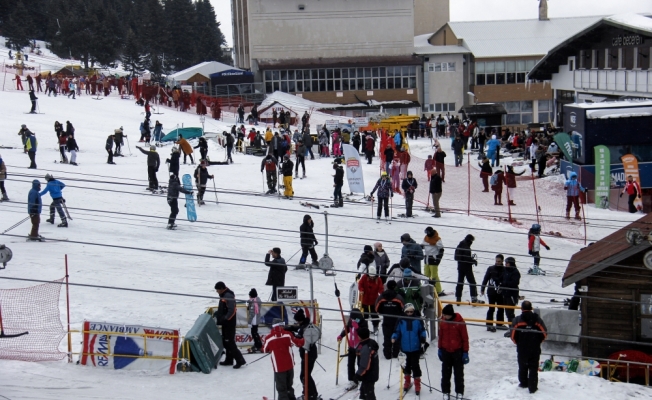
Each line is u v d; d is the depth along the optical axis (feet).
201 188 100.83
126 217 92.07
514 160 149.89
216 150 154.30
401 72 268.62
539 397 45.44
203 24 466.70
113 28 414.41
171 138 159.53
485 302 67.97
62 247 76.07
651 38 146.41
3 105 180.55
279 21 268.21
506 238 94.53
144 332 51.47
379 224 97.25
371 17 269.03
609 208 113.09
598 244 63.41
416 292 57.77
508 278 60.90
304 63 266.16
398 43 270.26
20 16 385.91
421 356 55.16
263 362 53.98
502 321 60.23
